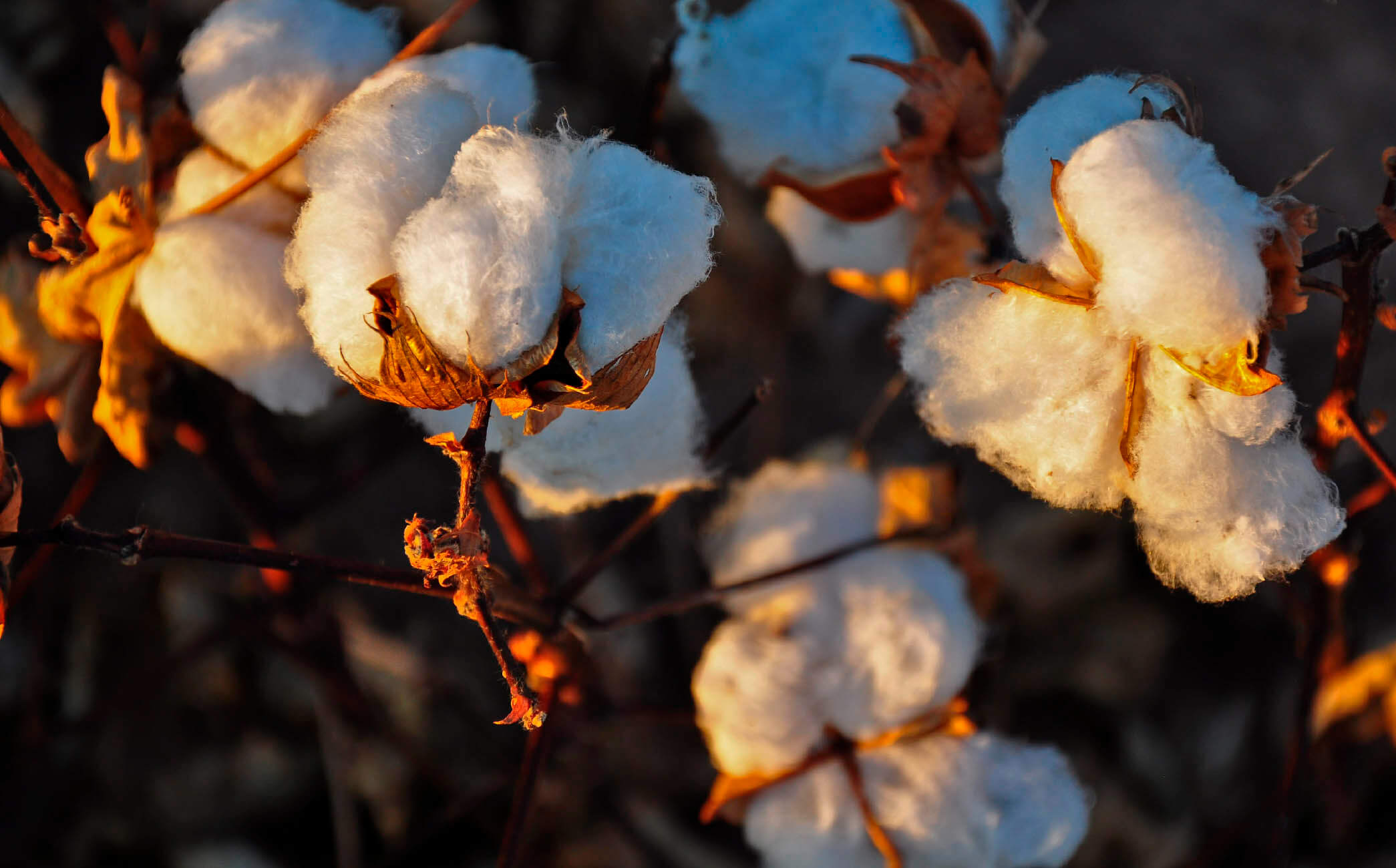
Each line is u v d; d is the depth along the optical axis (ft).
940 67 2.53
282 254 2.41
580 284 2.17
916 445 4.89
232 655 4.36
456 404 2.19
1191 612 4.72
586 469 2.44
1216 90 5.58
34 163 2.45
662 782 4.35
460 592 2.25
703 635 4.46
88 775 4.12
